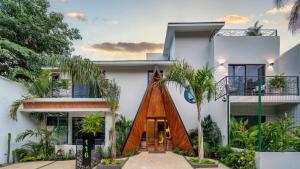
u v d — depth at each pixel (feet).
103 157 45.68
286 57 51.31
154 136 56.59
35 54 57.98
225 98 47.16
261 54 53.88
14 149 44.91
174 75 39.58
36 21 64.39
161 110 56.85
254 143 37.58
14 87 46.24
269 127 35.27
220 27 57.82
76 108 47.44
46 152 45.55
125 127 52.42
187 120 56.65
